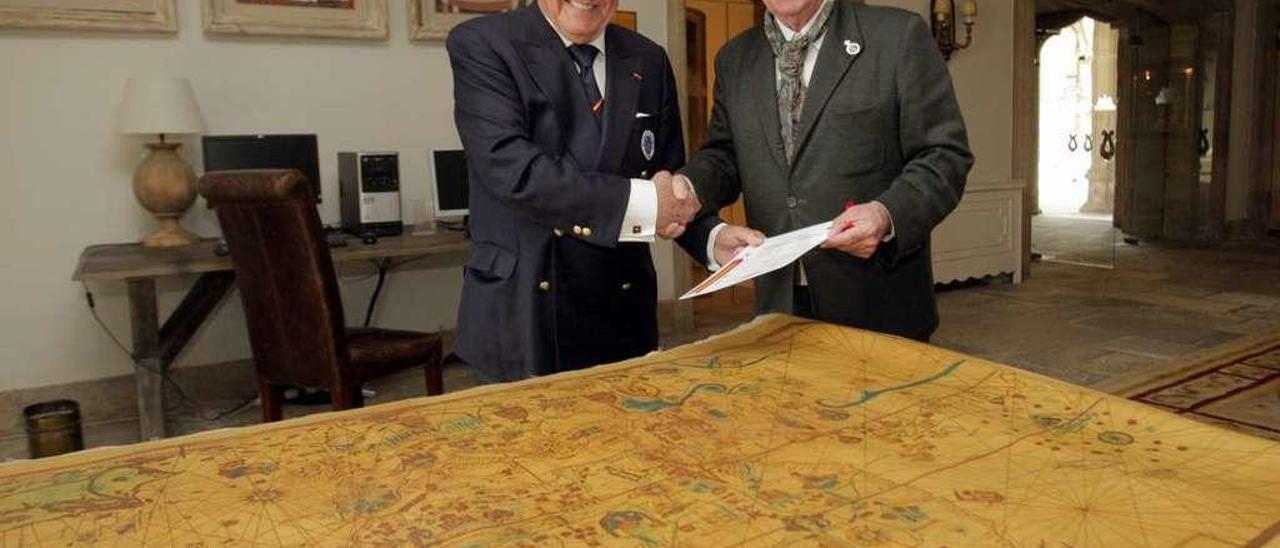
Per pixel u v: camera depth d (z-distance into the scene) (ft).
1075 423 3.66
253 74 13.99
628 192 4.97
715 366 4.60
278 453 3.53
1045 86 44.73
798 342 4.95
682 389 4.25
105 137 13.15
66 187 13.00
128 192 13.38
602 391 4.24
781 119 5.78
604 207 4.95
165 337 12.50
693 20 22.18
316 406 13.71
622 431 3.72
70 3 12.57
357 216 13.99
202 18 13.48
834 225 4.93
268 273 10.28
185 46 13.50
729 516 2.92
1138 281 23.79
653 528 2.85
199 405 13.96
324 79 14.55
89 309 13.32
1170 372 14.43
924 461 3.34
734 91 6.03
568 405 4.05
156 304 12.03
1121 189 31.96
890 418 3.81
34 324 13.01
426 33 15.19
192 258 11.75
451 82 15.67
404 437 3.69
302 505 3.05
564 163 5.05
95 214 13.21
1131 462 3.25
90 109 13.01
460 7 15.48
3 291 12.79
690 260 18.39
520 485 3.21
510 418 3.89
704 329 18.48
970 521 2.84
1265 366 14.67
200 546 2.76
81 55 12.88
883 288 5.73
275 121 14.23
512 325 5.55
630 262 5.85
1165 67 31.53
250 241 10.23
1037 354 15.96
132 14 12.96
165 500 3.09
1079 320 18.88
